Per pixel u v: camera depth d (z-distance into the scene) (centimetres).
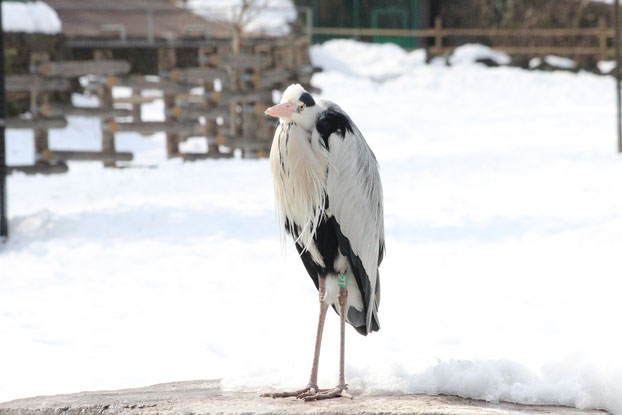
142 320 998
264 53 3088
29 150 2852
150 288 1152
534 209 1568
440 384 605
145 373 796
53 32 3284
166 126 2580
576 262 1191
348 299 636
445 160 2323
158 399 604
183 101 2634
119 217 1556
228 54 2703
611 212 1486
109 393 641
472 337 884
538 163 2173
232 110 2809
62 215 1550
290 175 589
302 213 600
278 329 947
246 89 2727
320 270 617
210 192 1889
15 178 2211
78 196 1855
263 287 1148
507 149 2534
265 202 1739
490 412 535
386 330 928
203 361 826
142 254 1346
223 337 917
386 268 1225
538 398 578
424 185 1912
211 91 2678
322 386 632
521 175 1992
